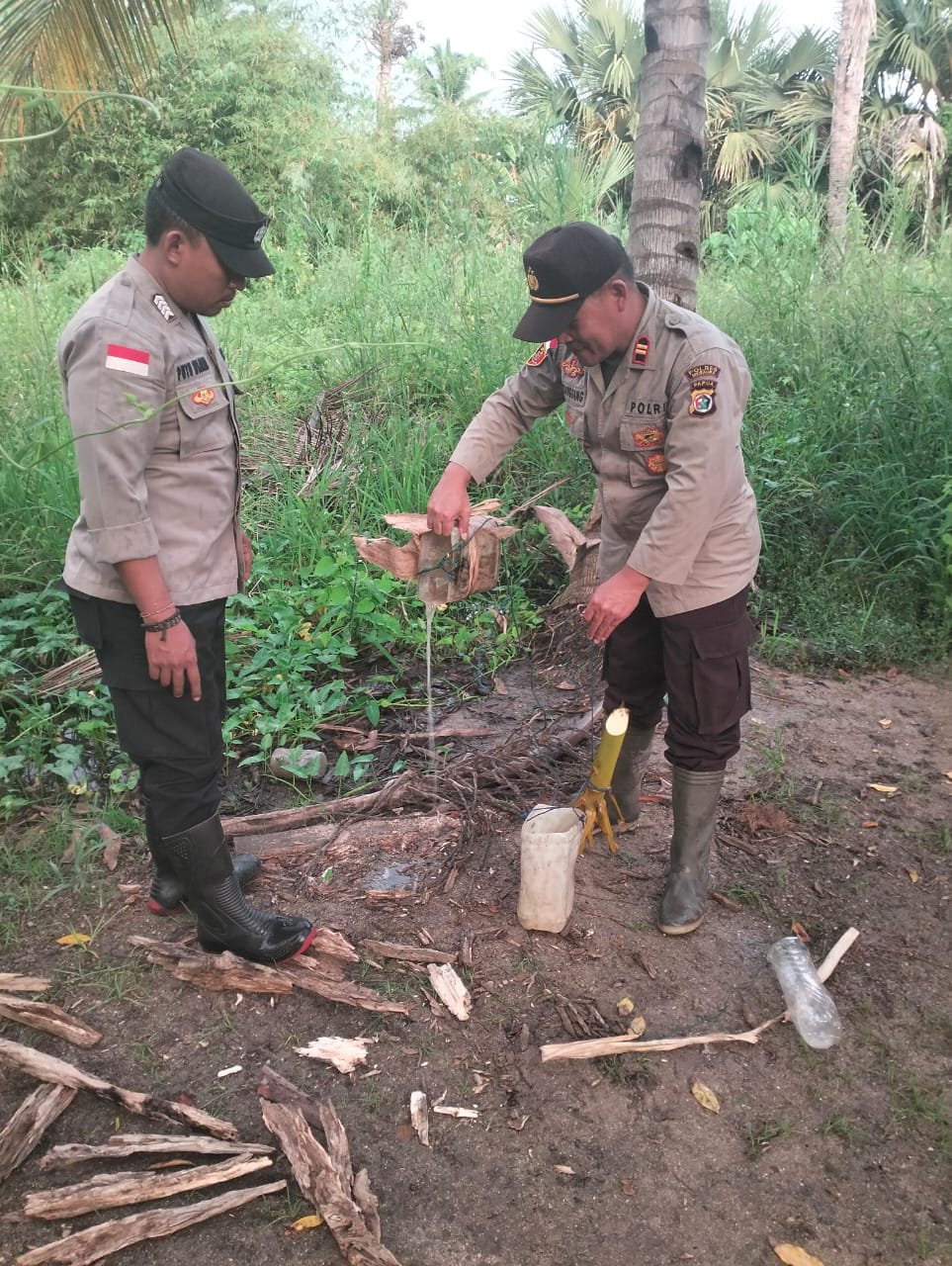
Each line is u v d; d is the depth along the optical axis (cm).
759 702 405
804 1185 204
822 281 629
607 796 304
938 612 459
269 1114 211
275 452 577
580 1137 212
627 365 234
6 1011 238
